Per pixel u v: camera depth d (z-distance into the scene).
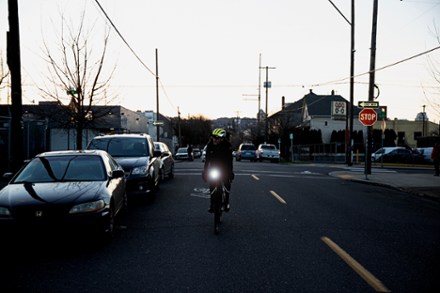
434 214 9.73
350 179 18.33
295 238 6.98
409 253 6.11
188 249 6.29
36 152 22.56
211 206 7.62
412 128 62.28
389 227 8.05
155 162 12.09
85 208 6.18
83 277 5.00
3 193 6.48
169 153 17.39
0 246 6.24
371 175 20.02
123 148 11.87
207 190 13.52
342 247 6.40
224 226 7.97
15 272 5.20
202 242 6.71
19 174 7.36
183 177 18.19
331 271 5.21
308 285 4.69
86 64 15.99
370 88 19.78
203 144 98.06
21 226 5.86
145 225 8.07
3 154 17.75
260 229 7.70
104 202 6.51
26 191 6.47
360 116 19.19
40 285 4.71
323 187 15.13
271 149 38.34
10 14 10.11
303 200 11.54
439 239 7.05
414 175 20.16
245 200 11.41
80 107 16.12
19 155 10.22
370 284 4.73
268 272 5.16
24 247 6.46
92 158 7.93
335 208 10.26
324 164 34.25
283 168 26.09
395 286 4.68
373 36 19.72
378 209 10.30
